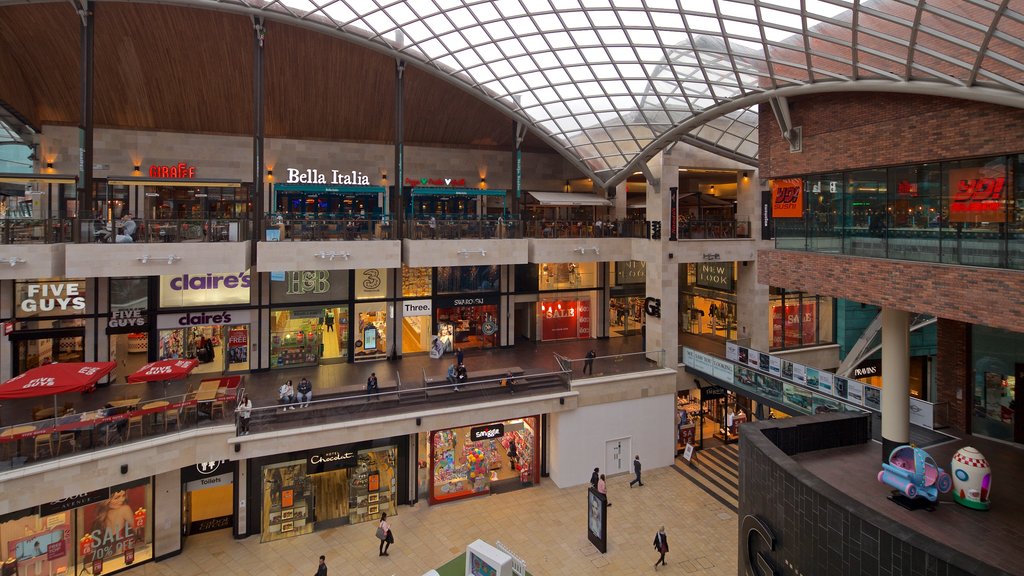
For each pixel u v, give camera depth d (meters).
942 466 18.31
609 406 30.55
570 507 27.34
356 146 37.72
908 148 17.62
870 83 18.34
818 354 38.06
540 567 22.41
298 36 30.33
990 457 19.06
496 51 30.00
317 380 30.48
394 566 22.45
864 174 19.56
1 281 26.77
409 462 27.50
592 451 30.20
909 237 17.91
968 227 16.12
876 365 39.88
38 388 19.20
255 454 22.98
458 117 38.28
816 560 14.16
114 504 21.70
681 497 28.33
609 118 33.56
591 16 25.39
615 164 37.47
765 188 35.72
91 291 28.47
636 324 43.31
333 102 34.91
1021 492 16.62
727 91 26.67
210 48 30.02
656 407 31.77
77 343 28.86
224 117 34.12
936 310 16.73
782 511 15.57
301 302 33.00
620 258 36.19
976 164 15.91
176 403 22.11
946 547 11.30
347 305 34.19
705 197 40.50
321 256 28.64
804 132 22.14
